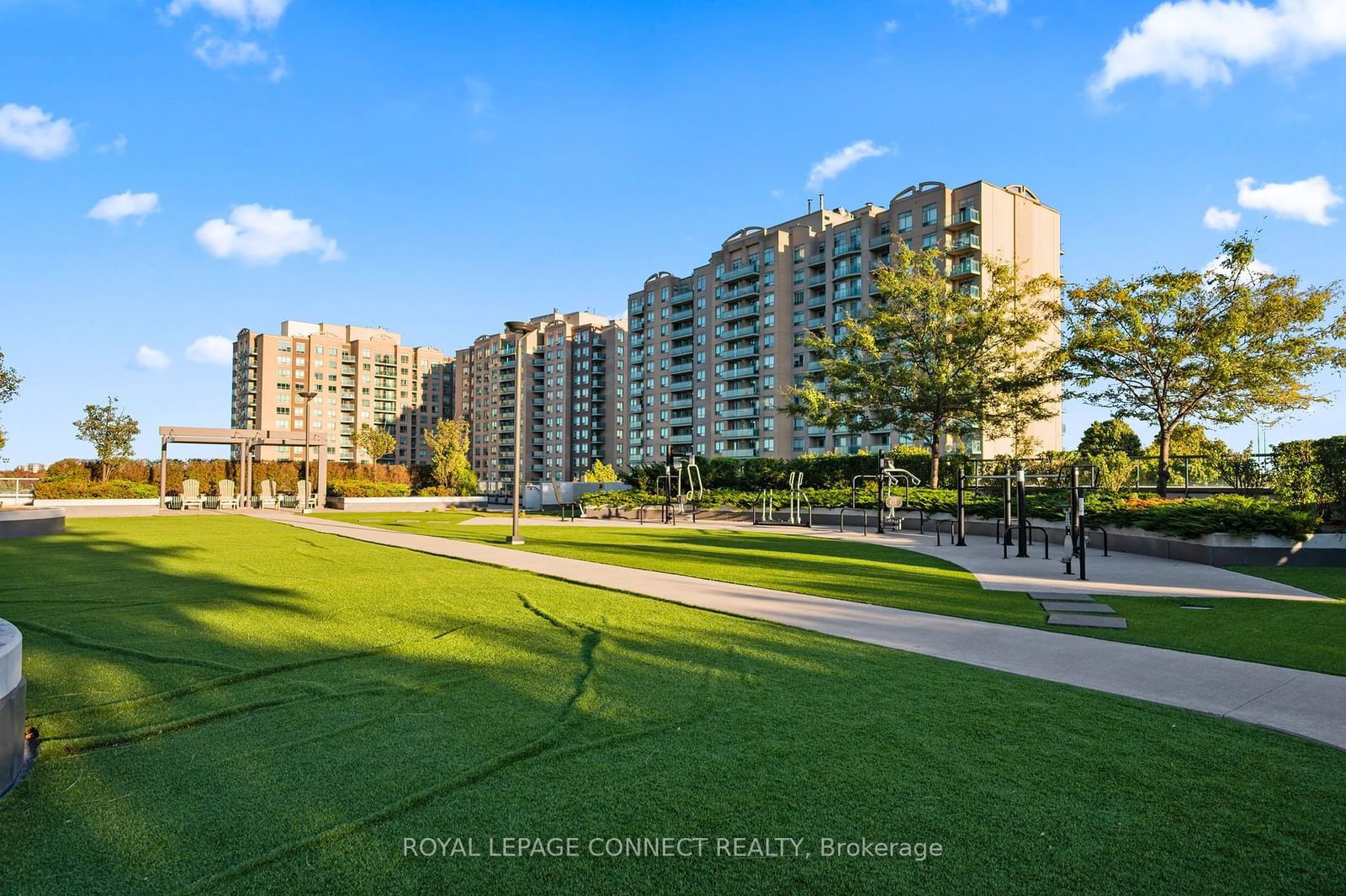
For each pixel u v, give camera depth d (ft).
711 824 11.70
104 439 153.48
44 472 131.85
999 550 59.47
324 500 132.16
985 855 10.85
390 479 179.42
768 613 29.78
